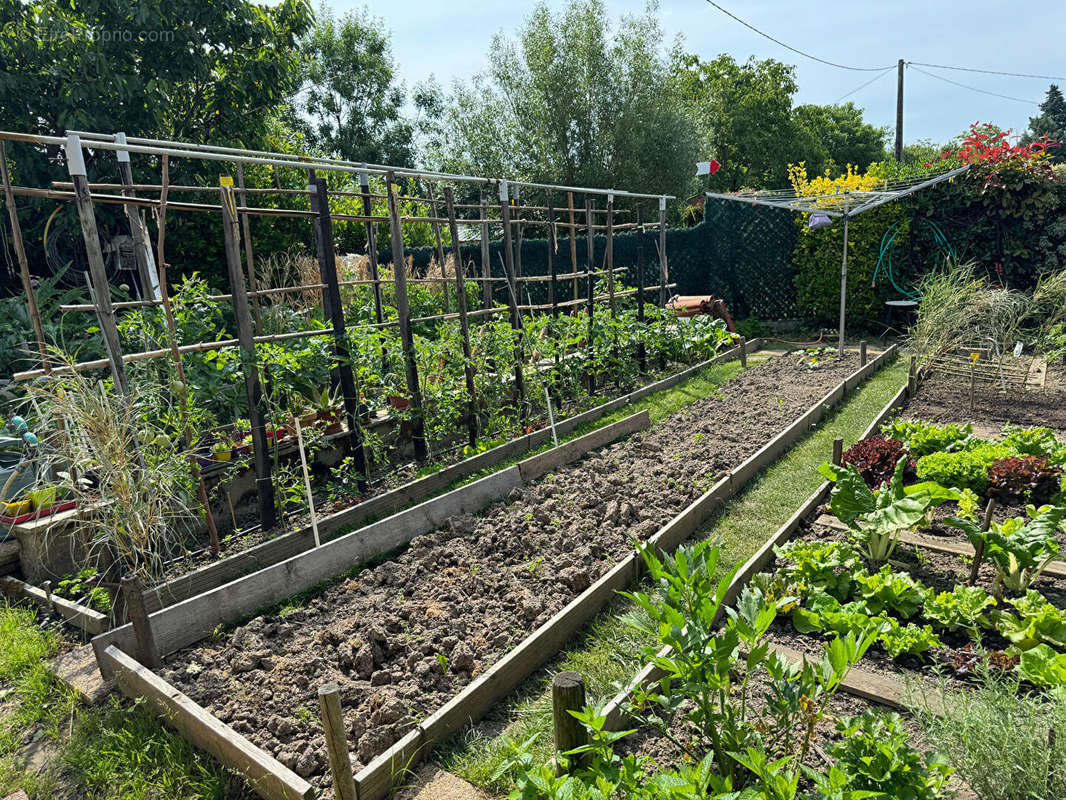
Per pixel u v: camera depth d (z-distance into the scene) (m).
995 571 4.34
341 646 3.79
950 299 8.96
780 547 4.55
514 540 4.98
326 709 2.59
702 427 7.85
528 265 17.89
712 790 2.56
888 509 4.14
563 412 8.45
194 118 13.09
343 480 5.99
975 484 5.31
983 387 8.92
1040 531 3.87
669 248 16.44
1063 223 11.45
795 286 14.90
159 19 11.52
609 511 5.35
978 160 11.87
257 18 12.91
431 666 3.61
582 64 21.75
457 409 7.15
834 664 2.44
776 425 7.79
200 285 6.23
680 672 2.55
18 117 10.63
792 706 2.58
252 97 13.53
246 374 5.33
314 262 10.18
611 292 10.31
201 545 5.34
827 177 13.97
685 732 3.08
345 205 17.00
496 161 22.83
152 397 4.87
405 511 5.16
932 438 6.15
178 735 3.25
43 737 3.46
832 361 11.30
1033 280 11.93
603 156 22.34
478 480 5.76
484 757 3.04
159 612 3.82
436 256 17.78
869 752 2.47
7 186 4.41
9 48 10.51
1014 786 2.32
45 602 4.57
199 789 2.95
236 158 5.29
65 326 8.65
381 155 32.19
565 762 2.50
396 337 7.75
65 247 11.73
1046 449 5.85
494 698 3.42
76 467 4.26
